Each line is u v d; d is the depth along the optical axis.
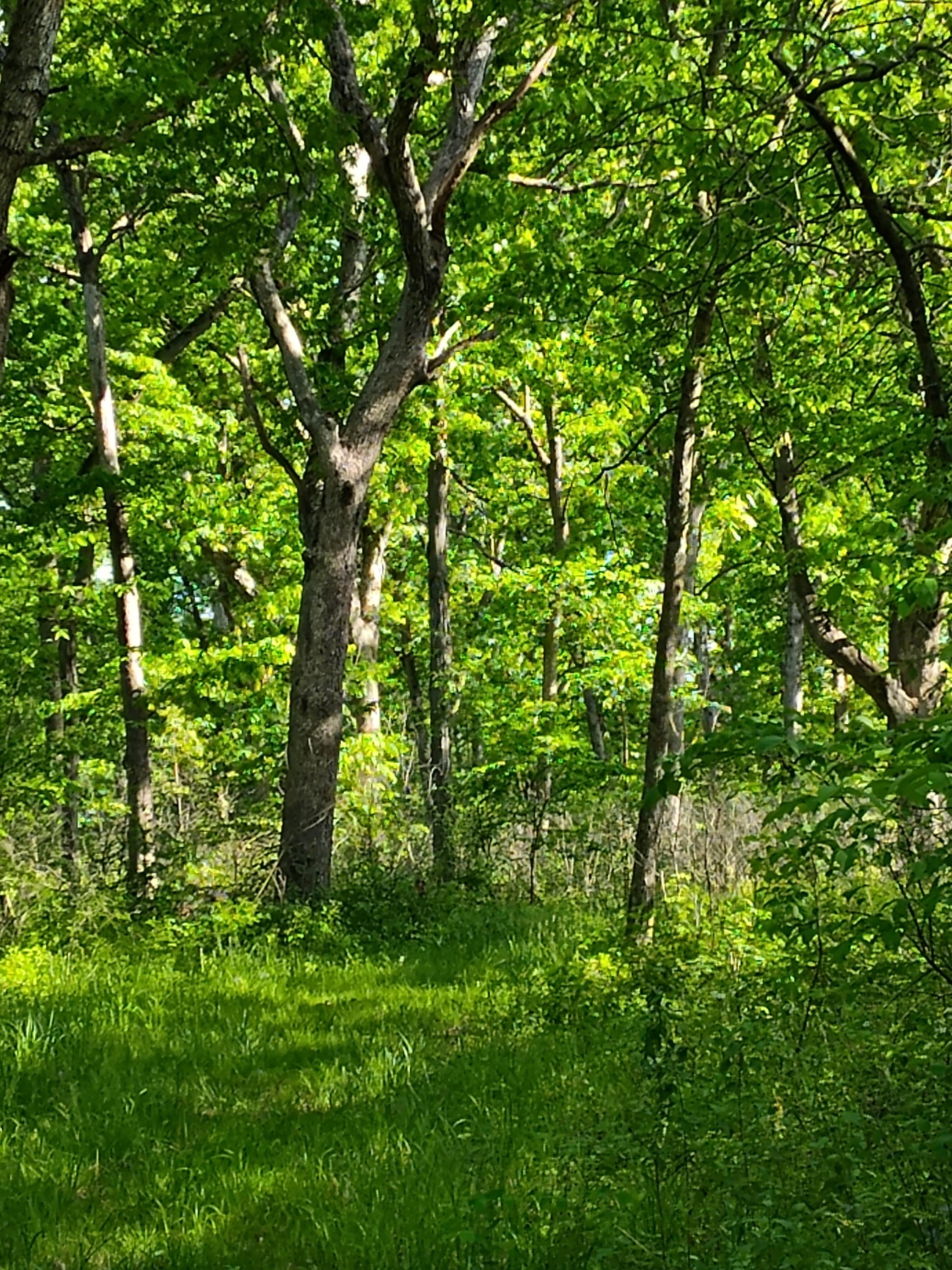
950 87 7.84
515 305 11.81
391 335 12.13
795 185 7.29
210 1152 5.46
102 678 19.02
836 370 10.95
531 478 22.56
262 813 13.36
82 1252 4.41
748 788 8.11
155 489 16.27
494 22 9.32
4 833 11.02
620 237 9.73
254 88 10.99
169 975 9.25
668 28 8.20
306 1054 7.12
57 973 9.22
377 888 12.16
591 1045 6.76
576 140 9.59
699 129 7.72
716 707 18.44
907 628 12.10
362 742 16.12
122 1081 6.52
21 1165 5.23
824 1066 4.60
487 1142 5.26
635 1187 4.12
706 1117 4.22
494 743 18.14
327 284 14.41
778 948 6.10
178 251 12.12
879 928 3.84
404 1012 8.18
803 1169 3.81
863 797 3.38
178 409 15.89
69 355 16.78
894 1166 3.67
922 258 8.16
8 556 16.48
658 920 8.34
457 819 14.11
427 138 13.38
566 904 12.86
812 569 11.41
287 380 14.68
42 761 14.02
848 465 10.56
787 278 8.27
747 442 11.16
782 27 7.43
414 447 16.30
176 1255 4.38
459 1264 4.10
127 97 7.70
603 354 12.09
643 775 14.27
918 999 4.59
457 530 26.12
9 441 17.73
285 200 11.76
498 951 10.45
